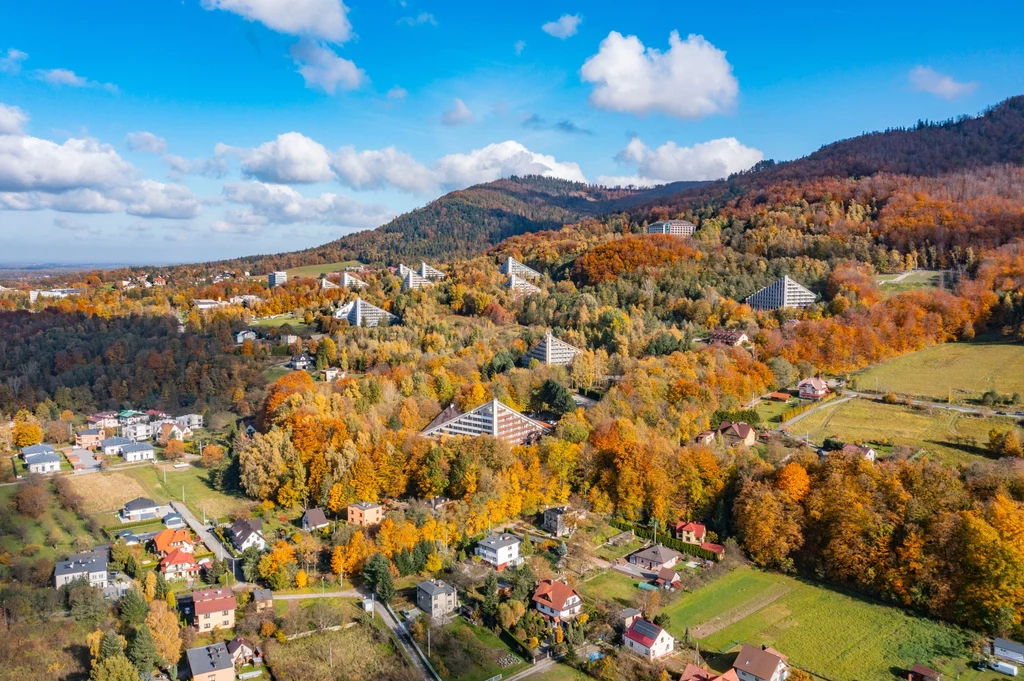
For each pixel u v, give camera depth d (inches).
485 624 6397.6
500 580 7003.0
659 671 5693.9
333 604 6668.3
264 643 6043.3
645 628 6043.3
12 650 5723.4
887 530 7091.5
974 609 6402.6
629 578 7194.9
